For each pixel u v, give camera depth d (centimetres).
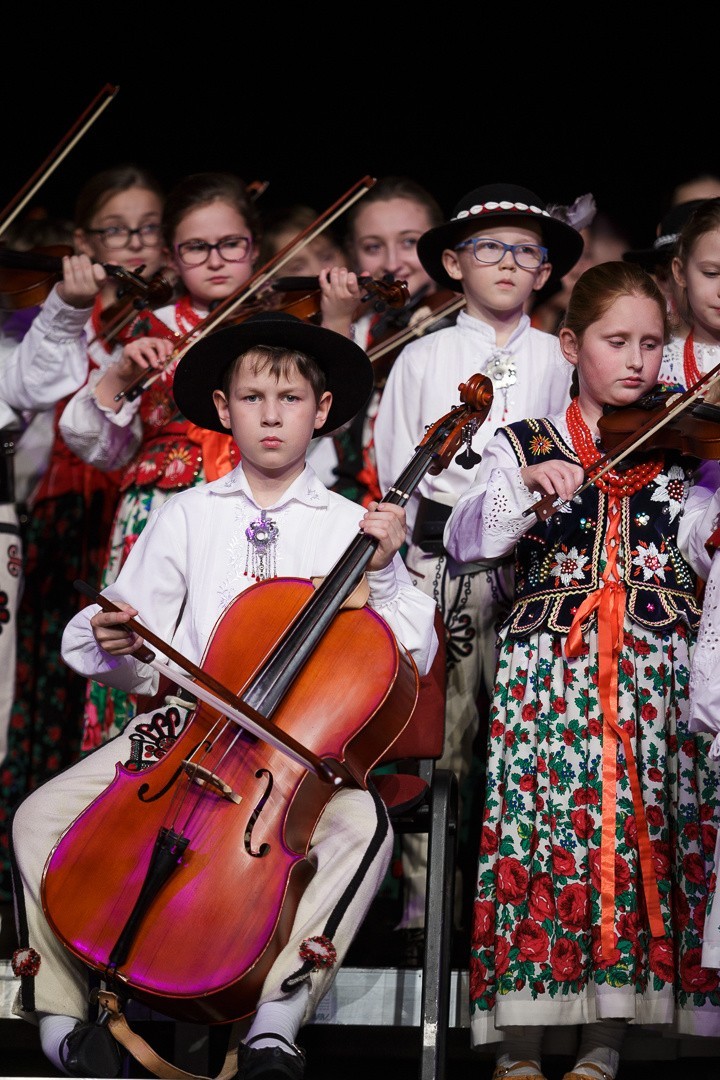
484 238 1002
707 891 761
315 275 1205
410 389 1015
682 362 960
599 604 782
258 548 799
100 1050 642
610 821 749
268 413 787
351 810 709
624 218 1506
